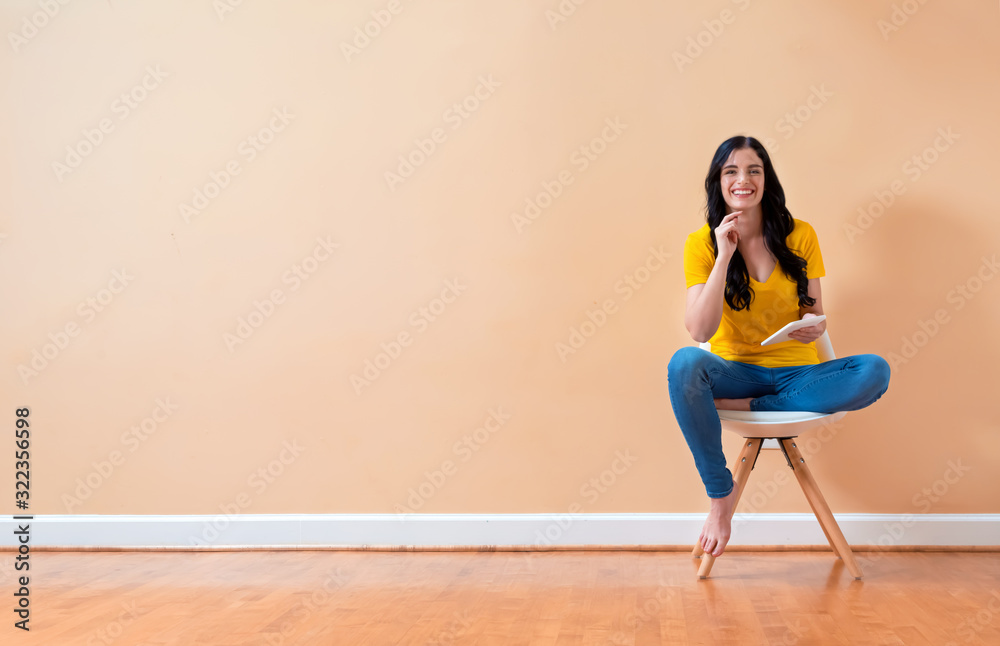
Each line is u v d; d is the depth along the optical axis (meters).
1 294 2.45
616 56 2.29
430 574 1.94
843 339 2.19
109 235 2.43
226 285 2.39
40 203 2.45
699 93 2.25
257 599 1.71
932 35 2.18
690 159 2.25
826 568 1.93
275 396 2.36
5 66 2.48
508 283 2.30
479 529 2.27
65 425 2.41
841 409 1.78
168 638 1.41
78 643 1.39
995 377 2.14
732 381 1.88
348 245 2.36
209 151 2.41
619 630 1.42
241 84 2.41
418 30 2.36
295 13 2.40
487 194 2.32
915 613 1.50
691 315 1.85
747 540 2.18
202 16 2.43
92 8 2.46
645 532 2.21
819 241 2.21
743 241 2.00
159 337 2.40
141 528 2.36
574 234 2.29
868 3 2.20
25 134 2.46
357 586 1.82
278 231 2.38
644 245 2.26
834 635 1.36
